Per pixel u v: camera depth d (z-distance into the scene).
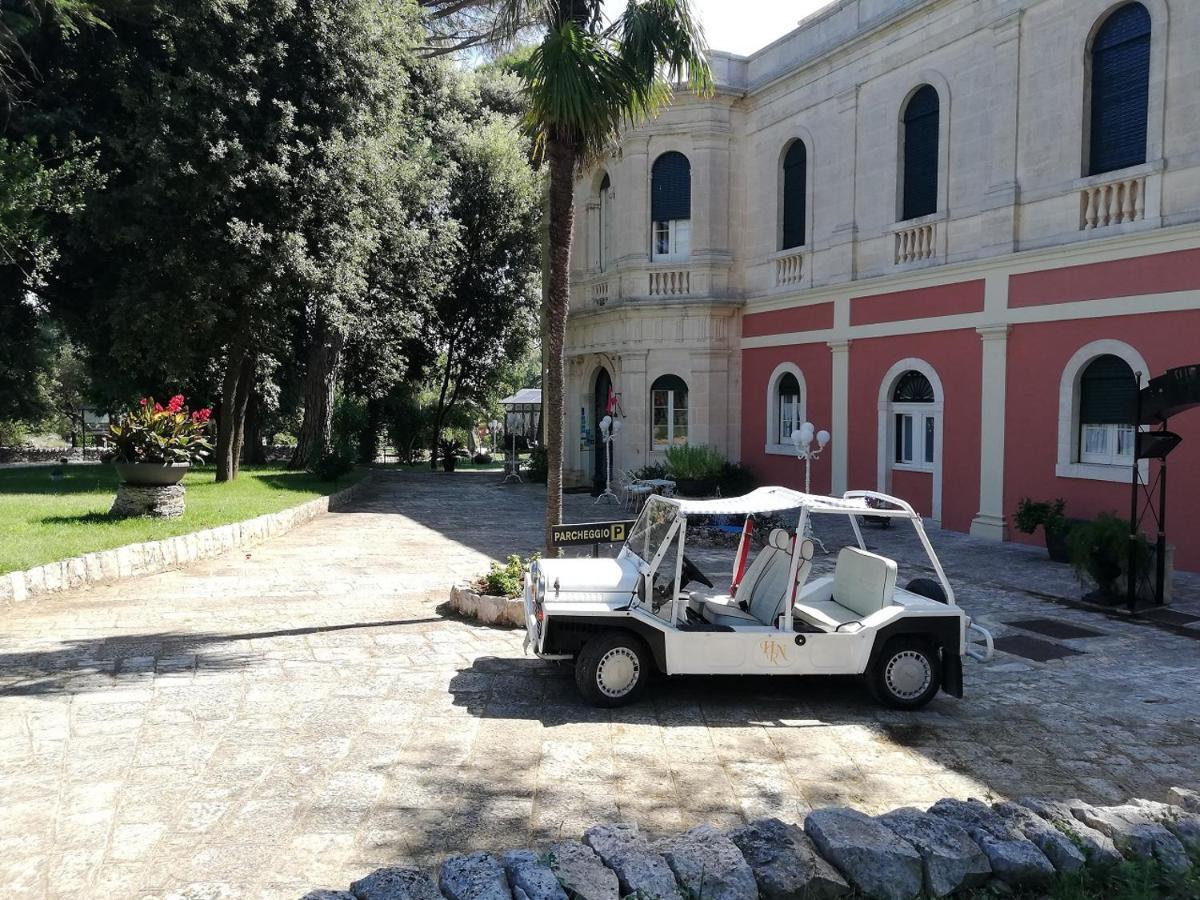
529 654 8.00
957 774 5.52
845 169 18.70
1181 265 12.30
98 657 7.60
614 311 22.59
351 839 4.48
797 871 3.54
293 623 9.03
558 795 5.07
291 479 23.36
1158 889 3.73
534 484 27.53
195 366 21.42
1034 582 11.79
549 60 9.19
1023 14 14.62
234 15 17.22
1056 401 14.16
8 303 21.33
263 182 17.31
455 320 36.06
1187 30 12.27
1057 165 14.13
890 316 17.53
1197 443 12.17
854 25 18.45
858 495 7.43
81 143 17.61
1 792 4.95
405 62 22.38
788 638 6.62
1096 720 6.57
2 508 14.41
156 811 4.75
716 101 21.47
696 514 6.84
